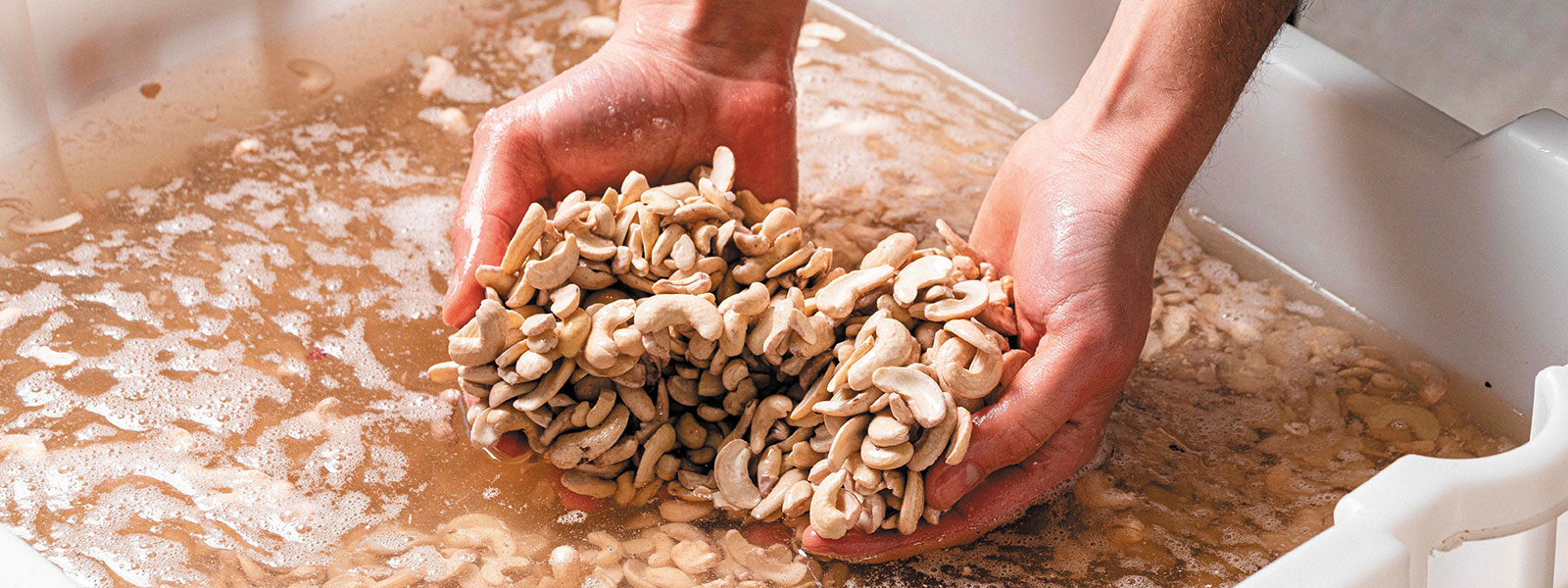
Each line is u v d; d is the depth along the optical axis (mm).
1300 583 568
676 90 774
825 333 681
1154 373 769
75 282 782
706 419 712
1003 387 684
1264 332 787
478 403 705
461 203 752
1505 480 598
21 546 604
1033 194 721
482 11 935
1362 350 777
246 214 818
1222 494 719
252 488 707
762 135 789
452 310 711
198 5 865
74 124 844
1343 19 1089
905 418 658
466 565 681
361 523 697
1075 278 685
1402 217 758
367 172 842
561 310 682
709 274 703
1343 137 765
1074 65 866
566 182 775
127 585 670
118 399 738
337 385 750
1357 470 728
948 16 912
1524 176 716
